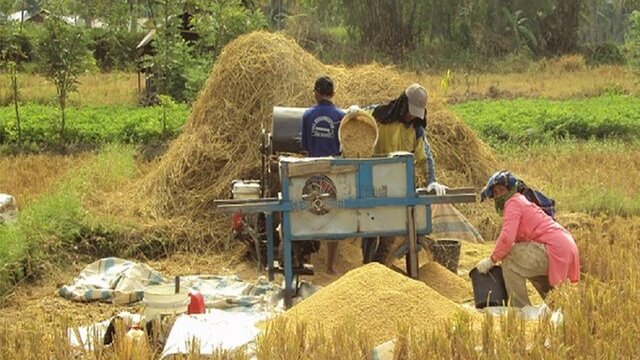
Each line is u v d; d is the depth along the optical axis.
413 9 49.53
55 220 11.61
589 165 16.83
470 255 11.59
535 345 6.88
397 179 9.32
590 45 54.69
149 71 27.52
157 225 12.01
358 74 13.96
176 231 11.98
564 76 39.44
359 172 9.27
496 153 18.67
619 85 33.22
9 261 10.42
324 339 6.98
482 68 44.84
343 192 9.27
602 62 49.06
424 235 9.59
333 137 10.13
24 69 33.56
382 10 49.50
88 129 21.23
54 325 8.00
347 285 8.03
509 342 6.88
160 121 21.38
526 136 20.78
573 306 7.50
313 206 9.21
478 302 8.96
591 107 25.20
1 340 7.45
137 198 12.88
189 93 24.02
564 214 12.99
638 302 7.73
